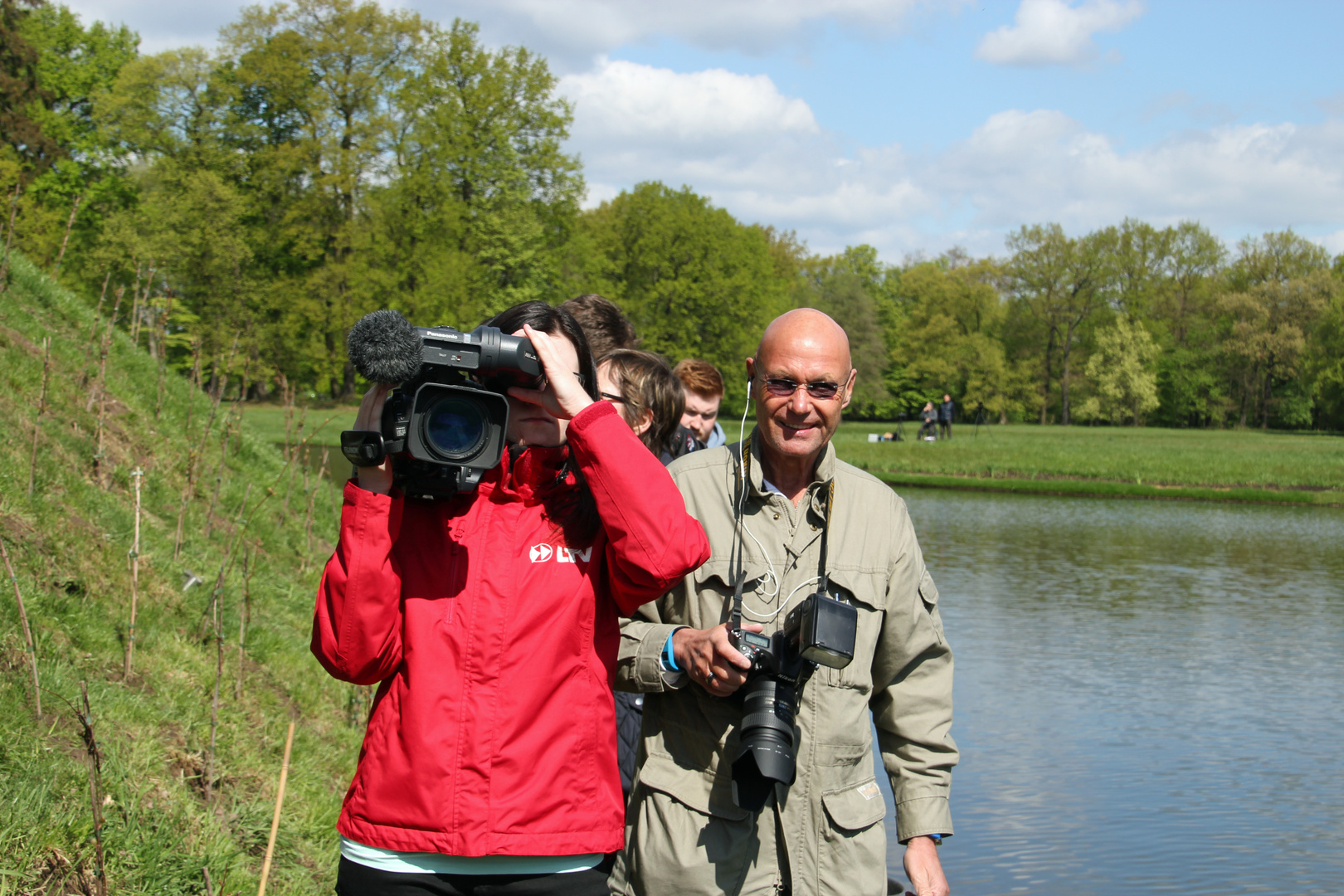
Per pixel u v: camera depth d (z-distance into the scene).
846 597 2.63
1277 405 74.19
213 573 6.01
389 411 1.96
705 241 48.00
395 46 39.97
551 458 2.14
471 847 1.96
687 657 2.45
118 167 44.69
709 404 4.77
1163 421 77.31
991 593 14.30
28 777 3.40
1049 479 35.41
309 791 4.52
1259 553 19.38
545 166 40.59
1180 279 76.38
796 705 2.52
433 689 2.01
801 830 2.51
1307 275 71.81
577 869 2.06
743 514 2.70
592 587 2.16
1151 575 16.36
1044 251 73.06
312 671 5.71
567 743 2.07
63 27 46.25
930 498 30.11
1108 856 5.79
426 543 2.11
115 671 4.50
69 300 8.62
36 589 4.57
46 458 5.76
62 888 3.07
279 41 38.59
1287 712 8.70
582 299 3.82
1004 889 5.40
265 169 39.50
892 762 2.74
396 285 38.41
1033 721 8.34
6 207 8.32
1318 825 6.26
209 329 35.34
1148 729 8.18
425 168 38.69
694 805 2.52
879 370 72.56
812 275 86.56
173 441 7.62
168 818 3.62
